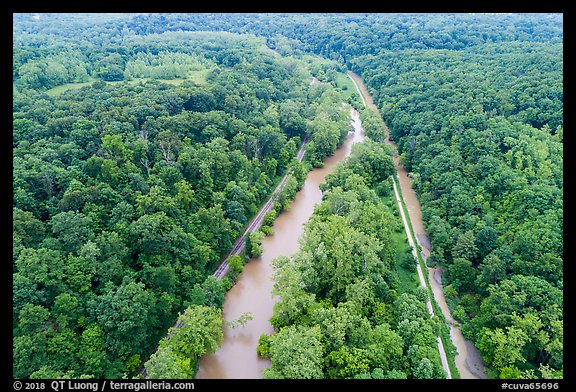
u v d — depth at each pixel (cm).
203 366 12888
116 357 11600
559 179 16425
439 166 19562
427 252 17488
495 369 12431
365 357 11200
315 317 12206
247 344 13625
